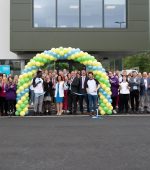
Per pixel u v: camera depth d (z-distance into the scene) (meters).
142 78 20.98
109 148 10.49
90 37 25.53
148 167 8.40
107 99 20.09
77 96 20.36
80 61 20.17
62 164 8.70
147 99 20.98
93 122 16.50
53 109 21.27
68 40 25.48
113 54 28.31
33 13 25.36
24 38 25.19
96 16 25.78
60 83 20.14
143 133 13.13
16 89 20.12
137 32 25.62
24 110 19.97
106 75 20.14
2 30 27.09
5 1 27.05
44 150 10.27
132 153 9.83
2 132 13.50
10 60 27.28
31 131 13.74
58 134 12.98
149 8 28.30
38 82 20.12
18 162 8.93
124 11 25.84
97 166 8.50
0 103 20.16
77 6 25.70
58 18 25.58
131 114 20.12
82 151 10.12
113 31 25.58
